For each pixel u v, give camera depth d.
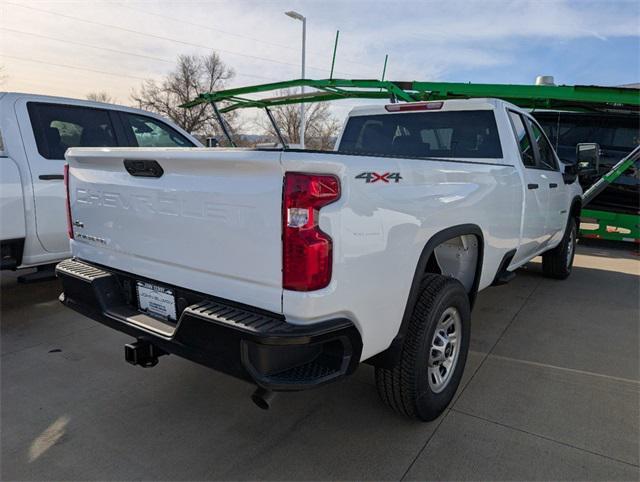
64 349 3.79
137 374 3.39
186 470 2.39
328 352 2.15
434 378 2.82
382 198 2.17
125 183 2.56
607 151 8.97
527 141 4.40
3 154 4.13
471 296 3.36
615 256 8.34
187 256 2.29
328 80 7.37
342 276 1.99
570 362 3.67
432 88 7.13
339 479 2.34
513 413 2.93
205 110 45.03
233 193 2.05
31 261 4.24
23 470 2.38
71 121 4.66
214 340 2.04
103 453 2.52
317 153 1.90
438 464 2.44
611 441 2.65
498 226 3.47
